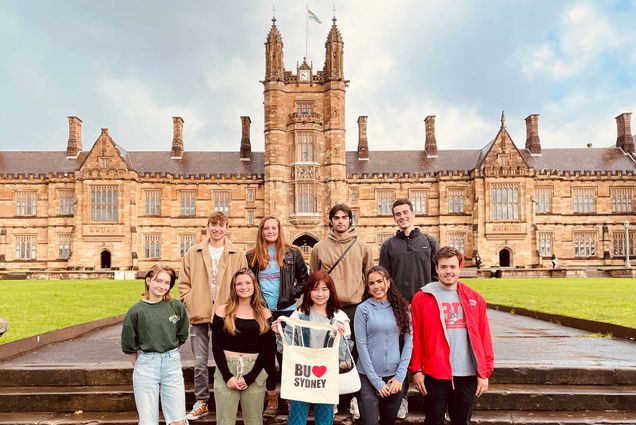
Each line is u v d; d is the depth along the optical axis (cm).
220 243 1036
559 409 1002
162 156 7125
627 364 1108
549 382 1077
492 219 6431
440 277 844
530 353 1272
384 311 862
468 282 3994
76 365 1134
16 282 4256
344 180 6425
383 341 850
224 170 6938
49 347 1423
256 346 857
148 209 6631
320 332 816
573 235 6606
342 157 6381
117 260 6394
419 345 848
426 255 983
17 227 6694
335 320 840
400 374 821
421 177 6725
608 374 1067
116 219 6438
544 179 6631
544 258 6581
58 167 6950
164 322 873
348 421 957
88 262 6400
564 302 2283
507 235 6397
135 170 6669
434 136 7156
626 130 7006
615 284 3544
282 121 6412
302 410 827
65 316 1891
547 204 6631
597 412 990
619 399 998
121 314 2023
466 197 6650
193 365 1142
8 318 1819
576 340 1483
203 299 998
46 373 1098
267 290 986
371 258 1004
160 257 6600
